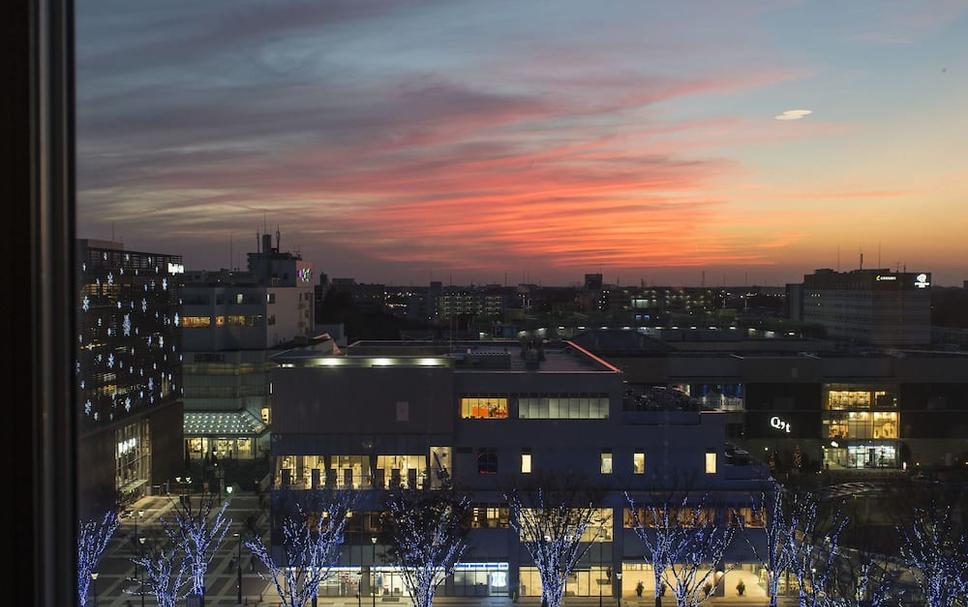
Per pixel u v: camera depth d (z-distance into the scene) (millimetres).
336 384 34000
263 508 37781
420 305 154375
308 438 33875
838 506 25109
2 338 3156
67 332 3500
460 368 37719
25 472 3215
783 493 27672
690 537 29156
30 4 3184
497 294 155000
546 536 30625
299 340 57438
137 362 30234
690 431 32750
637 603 29328
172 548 27453
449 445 33688
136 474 30438
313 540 30594
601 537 30781
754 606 26641
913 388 30016
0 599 3176
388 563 30797
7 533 3178
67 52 3521
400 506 30438
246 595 27812
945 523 20656
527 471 33562
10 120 3148
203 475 42562
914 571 19266
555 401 34031
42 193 3289
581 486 31641
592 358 40125
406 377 34000
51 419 3393
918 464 27844
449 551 29969
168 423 34469
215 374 51312
